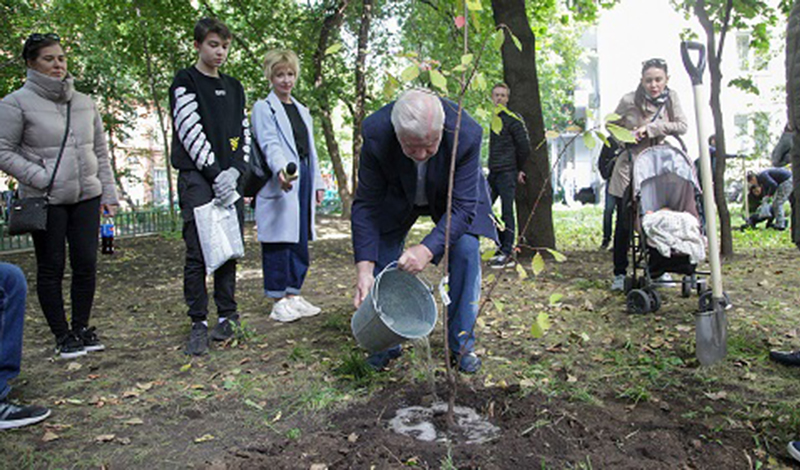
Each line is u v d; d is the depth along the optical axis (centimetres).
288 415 295
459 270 332
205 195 403
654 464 234
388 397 309
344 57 1583
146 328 484
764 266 668
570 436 260
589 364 354
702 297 449
